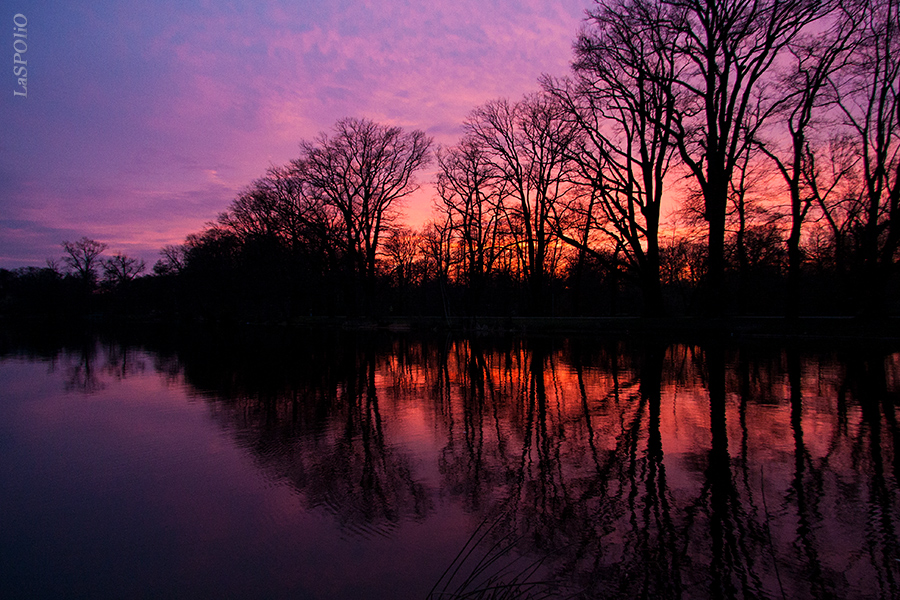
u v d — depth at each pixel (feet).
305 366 55.31
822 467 20.39
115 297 322.55
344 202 138.31
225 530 15.67
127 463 22.02
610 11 78.69
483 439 25.20
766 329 76.48
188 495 18.40
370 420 29.53
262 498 18.08
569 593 12.24
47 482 19.80
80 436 26.40
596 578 12.87
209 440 25.49
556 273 175.63
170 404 34.55
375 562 13.71
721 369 46.03
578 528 15.58
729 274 116.06
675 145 81.15
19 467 21.59
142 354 71.56
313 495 18.35
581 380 42.16
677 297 194.18
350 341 92.94
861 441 23.59
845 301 86.58
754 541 14.65
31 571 13.42
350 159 136.67
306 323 156.87
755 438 24.36
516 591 12.30
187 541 14.99
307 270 152.46
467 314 146.82
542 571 13.24
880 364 46.80
